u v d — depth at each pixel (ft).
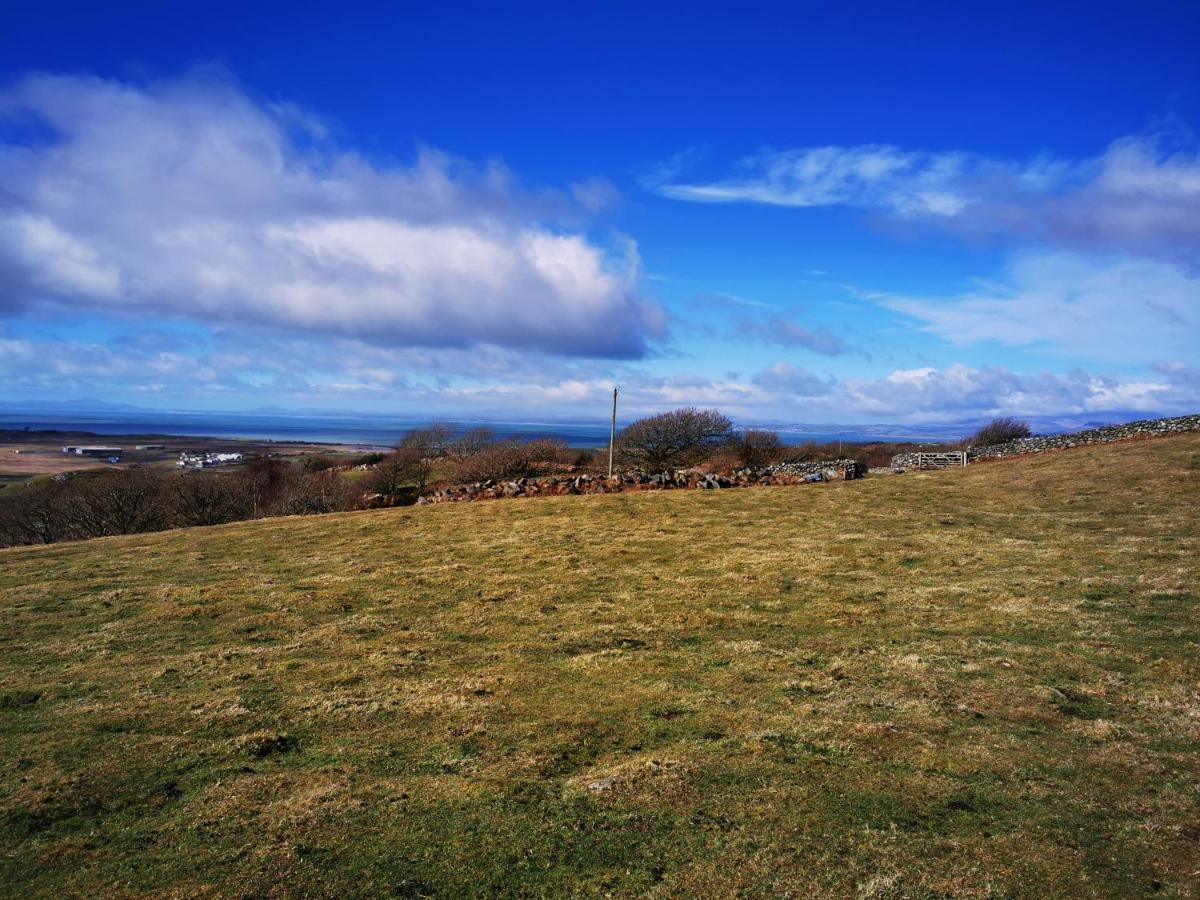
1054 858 15.60
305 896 15.01
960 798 18.24
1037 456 98.43
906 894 14.61
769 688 26.25
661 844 16.60
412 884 15.39
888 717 23.36
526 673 28.53
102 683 28.55
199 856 16.49
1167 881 14.75
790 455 182.60
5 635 35.73
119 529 127.54
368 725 23.79
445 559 52.42
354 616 38.06
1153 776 19.11
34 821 18.13
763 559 48.60
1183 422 101.09
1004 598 36.99
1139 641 29.76
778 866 15.65
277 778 20.21
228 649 32.73
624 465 155.94
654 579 44.29
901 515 64.75
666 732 22.71
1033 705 23.91
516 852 16.43
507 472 154.92
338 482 151.33
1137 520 55.42
